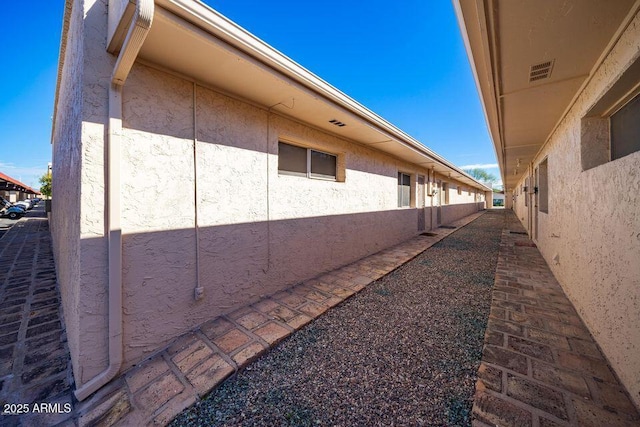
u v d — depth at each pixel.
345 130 4.08
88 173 1.72
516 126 3.94
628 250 1.69
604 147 2.55
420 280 3.90
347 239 4.68
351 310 2.87
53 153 6.28
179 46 1.85
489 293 3.33
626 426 1.37
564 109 3.21
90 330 1.73
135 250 1.98
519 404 1.52
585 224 2.51
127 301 1.93
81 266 1.70
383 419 1.47
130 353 1.94
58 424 1.47
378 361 1.98
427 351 2.08
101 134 1.78
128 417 1.51
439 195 10.88
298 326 2.45
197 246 2.39
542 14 1.63
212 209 2.53
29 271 4.55
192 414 1.52
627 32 1.70
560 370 1.81
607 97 2.17
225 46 1.88
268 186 3.13
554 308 2.84
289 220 3.46
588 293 2.38
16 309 3.02
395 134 4.72
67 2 2.43
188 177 2.32
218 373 1.82
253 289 2.97
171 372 1.87
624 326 1.69
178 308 2.26
